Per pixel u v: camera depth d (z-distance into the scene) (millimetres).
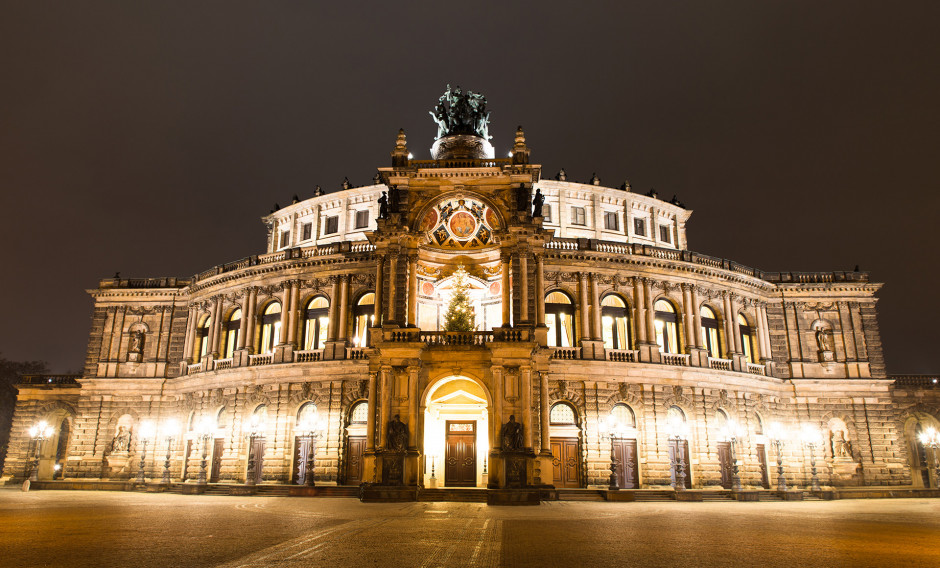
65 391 71125
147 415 67188
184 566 14805
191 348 67125
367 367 55562
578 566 15570
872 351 65375
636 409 56062
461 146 55938
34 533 21391
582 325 56938
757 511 35406
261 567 14820
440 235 50969
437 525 25016
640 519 28969
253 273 62938
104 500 40656
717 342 62844
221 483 56094
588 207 71688
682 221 78375
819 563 16266
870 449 62906
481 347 44812
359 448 54750
